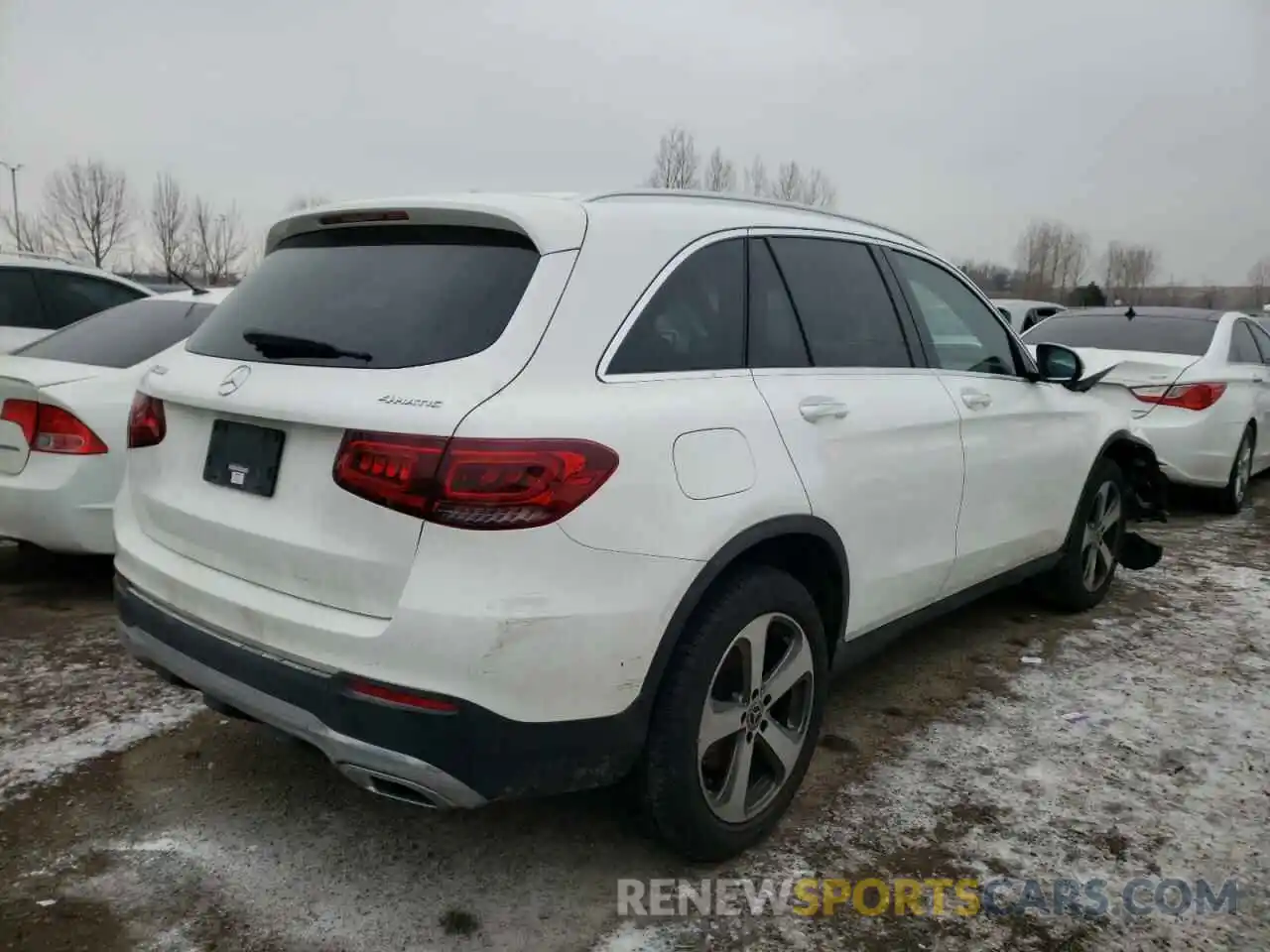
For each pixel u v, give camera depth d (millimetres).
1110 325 8148
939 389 3629
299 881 2717
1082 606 5008
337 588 2361
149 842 2875
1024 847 2953
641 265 2662
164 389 2865
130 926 2512
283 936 2492
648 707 2508
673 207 2900
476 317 2438
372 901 2639
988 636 4723
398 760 2260
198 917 2553
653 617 2438
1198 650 4566
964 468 3689
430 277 2588
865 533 3184
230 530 2588
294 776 3268
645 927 2566
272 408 2463
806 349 3131
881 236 3707
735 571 2746
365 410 2314
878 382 3352
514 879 2754
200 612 2658
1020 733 3695
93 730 3545
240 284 3152
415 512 2223
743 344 2918
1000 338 4215
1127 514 5332
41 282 7715
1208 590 5520
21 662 4117
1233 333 7973
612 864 2838
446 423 2221
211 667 2611
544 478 2238
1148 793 3268
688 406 2602
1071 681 4188
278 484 2496
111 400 4664
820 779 3328
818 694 3053
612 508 2344
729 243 2975
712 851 2760
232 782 3217
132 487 3084
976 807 3166
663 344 2664
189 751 3416
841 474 3035
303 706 2385
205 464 2729
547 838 2955
